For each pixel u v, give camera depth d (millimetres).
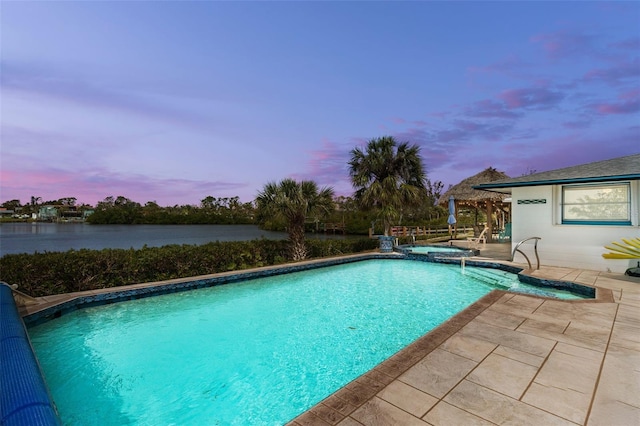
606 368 3027
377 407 2447
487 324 4207
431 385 2752
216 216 76375
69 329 5465
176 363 4312
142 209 73500
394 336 5176
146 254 7961
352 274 9984
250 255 10023
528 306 4961
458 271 10281
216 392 3609
